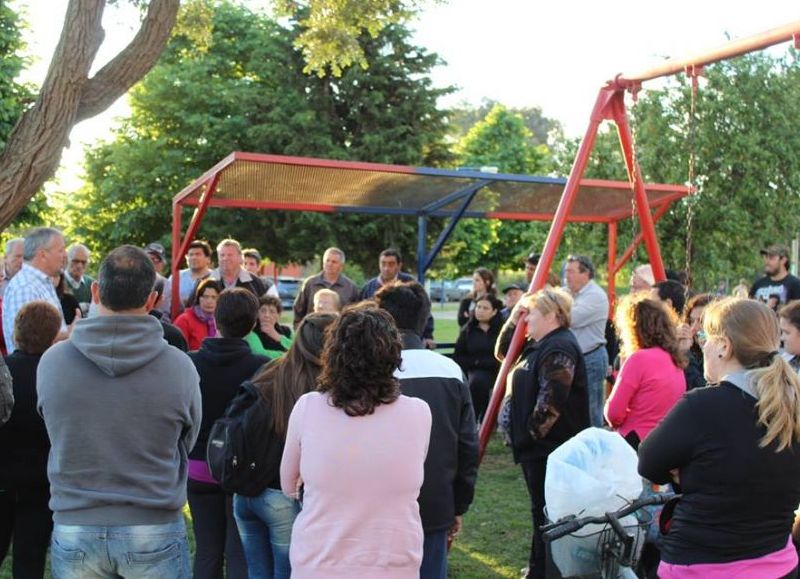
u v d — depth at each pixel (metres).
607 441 3.30
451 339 21.11
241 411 3.22
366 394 2.59
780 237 12.70
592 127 6.13
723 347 2.69
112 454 2.80
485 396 8.32
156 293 3.05
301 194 9.27
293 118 25.41
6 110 20.33
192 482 3.86
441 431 3.19
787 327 4.06
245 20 29.59
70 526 2.79
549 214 10.79
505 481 7.20
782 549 2.62
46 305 3.74
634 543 3.13
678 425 2.62
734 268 12.94
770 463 2.53
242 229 25.73
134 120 27.81
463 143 43.69
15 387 3.62
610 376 7.12
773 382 2.55
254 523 3.42
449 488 3.22
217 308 3.83
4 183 7.62
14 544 3.82
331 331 2.68
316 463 2.55
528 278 8.96
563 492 3.16
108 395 2.80
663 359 4.29
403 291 3.38
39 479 3.70
